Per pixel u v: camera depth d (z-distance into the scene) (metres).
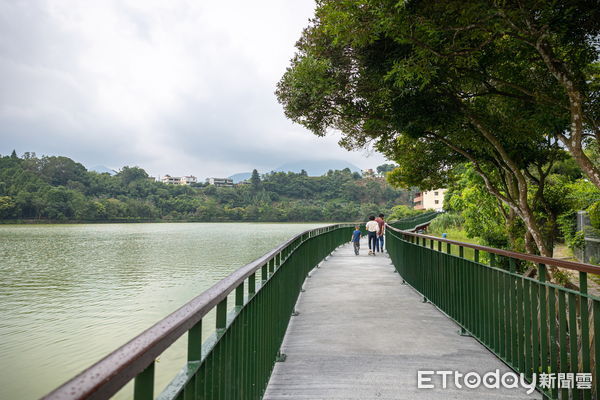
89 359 10.41
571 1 3.90
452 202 11.77
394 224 19.44
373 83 5.54
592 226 9.41
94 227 111.25
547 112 5.19
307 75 5.55
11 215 115.00
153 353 0.93
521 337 3.26
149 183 162.75
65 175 146.62
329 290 7.36
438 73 4.91
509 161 6.05
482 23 3.91
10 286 22.14
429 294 6.08
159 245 50.38
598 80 5.71
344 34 4.20
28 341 11.78
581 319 2.41
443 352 4.00
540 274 2.95
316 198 177.88
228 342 1.85
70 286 22.09
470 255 10.94
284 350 4.10
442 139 6.86
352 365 3.67
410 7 3.77
